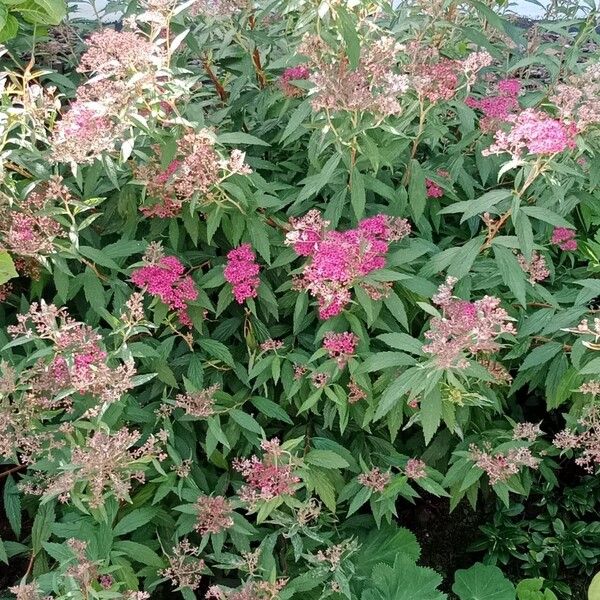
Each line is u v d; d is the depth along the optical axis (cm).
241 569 56
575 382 59
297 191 67
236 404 62
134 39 53
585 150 61
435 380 51
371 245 55
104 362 53
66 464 51
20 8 57
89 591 48
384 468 63
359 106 55
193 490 58
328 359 61
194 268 66
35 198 56
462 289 60
